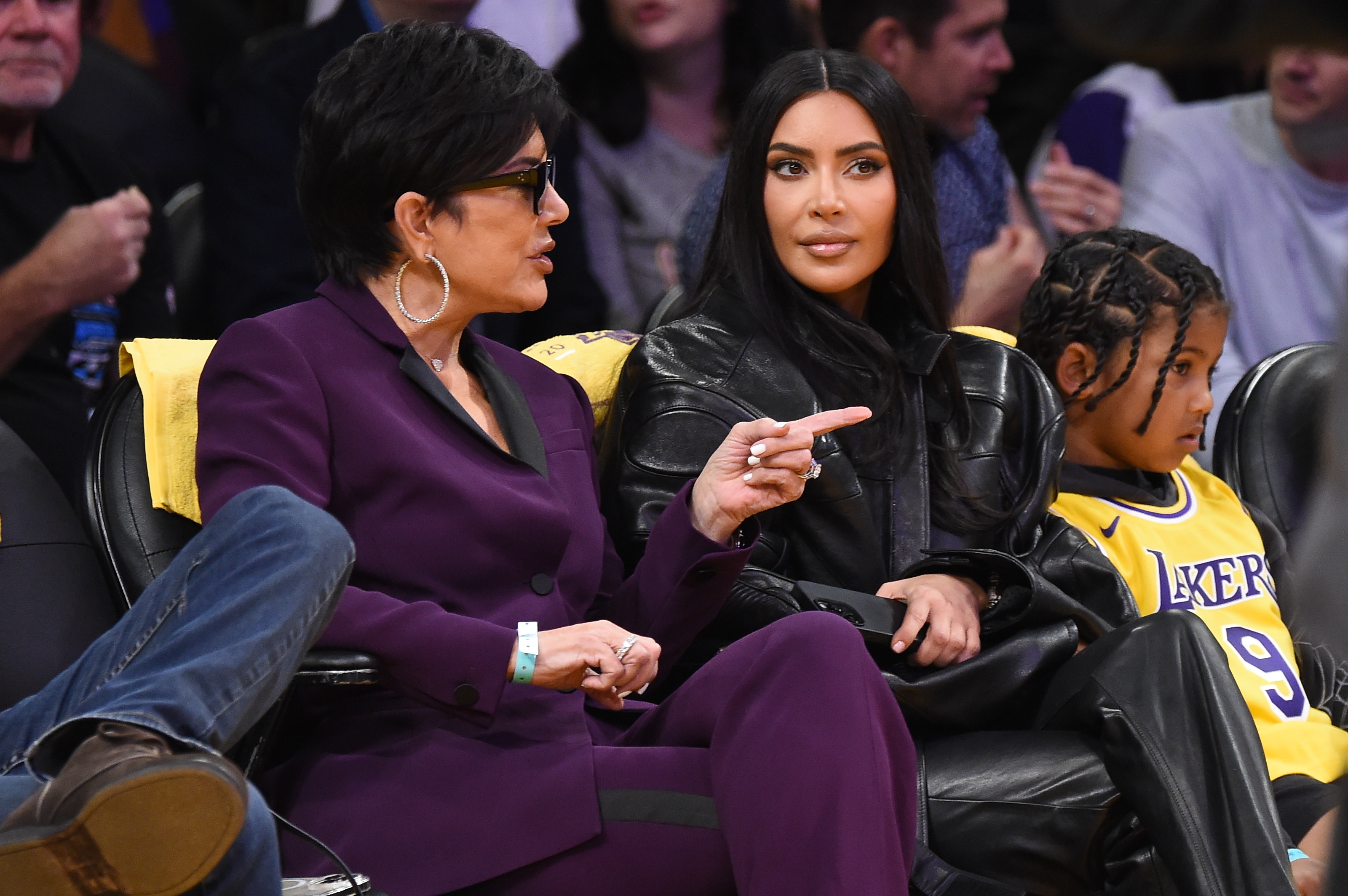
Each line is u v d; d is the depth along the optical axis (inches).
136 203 390.9
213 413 249.4
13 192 402.9
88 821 177.2
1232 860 251.8
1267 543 352.8
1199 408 335.0
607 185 484.4
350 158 253.9
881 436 305.0
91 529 273.4
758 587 285.4
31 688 272.2
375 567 250.2
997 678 276.1
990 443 313.6
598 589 274.8
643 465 299.9
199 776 178.4
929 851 258.5
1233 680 267.4
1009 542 309.0
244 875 201.8
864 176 306.3
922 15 442.9
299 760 247.4
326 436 249.4
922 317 319.6
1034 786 267.6
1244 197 486.0
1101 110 519.8
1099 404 337.7
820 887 217.0
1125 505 339.0
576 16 490.0
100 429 280.8
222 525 216.8
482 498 252.8
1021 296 454.9
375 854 234.4
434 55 255.8
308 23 560.7
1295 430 379.6
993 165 463.8
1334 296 481.4
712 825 233.5
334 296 263.1
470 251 257.9
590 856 235.6
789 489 265.1
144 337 412.8
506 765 241.0
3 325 378.6
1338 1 107.7
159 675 199.9
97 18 499.2
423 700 238.4
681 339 311.3
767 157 307.9
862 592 299.6
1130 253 337.1
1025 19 557.0
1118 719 263.3
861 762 222.7
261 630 205.3
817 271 305.6
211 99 569.3
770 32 487.5
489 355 282.2
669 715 250.4
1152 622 272.8
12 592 278.1
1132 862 266.1
